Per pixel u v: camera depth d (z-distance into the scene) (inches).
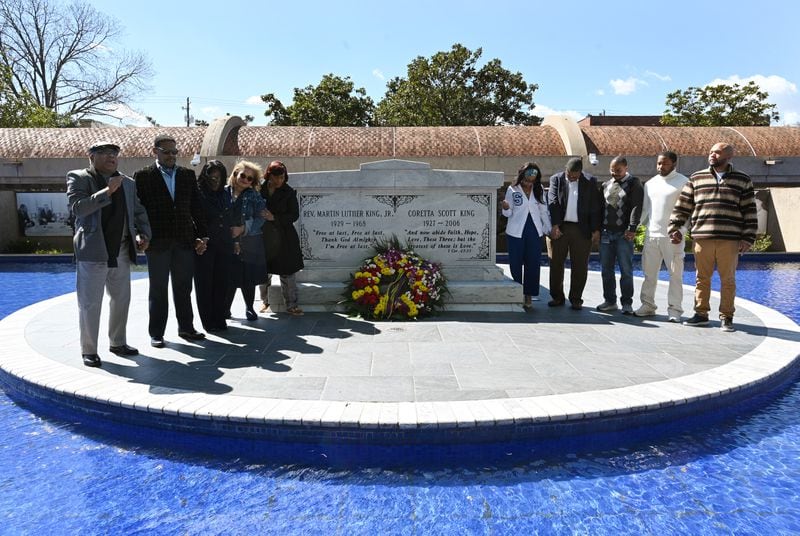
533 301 290.0
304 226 270.1
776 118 1095.6
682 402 146.9
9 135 639.1
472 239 273.7
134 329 228.2
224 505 114.9
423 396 148.6
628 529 106.5
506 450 134.1
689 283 407.5
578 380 162.1
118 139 636.7
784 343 204.8
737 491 119.9
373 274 246.1
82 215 167.6
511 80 1103.6
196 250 203.3
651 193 243.8
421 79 1088.8
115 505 114.9
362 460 132.6
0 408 166.2
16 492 120.0
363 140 639.1
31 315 264.1
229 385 157.9
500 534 105.0
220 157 605.3
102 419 149.7
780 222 614.5
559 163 610.9
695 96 1127.6
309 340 207.8
